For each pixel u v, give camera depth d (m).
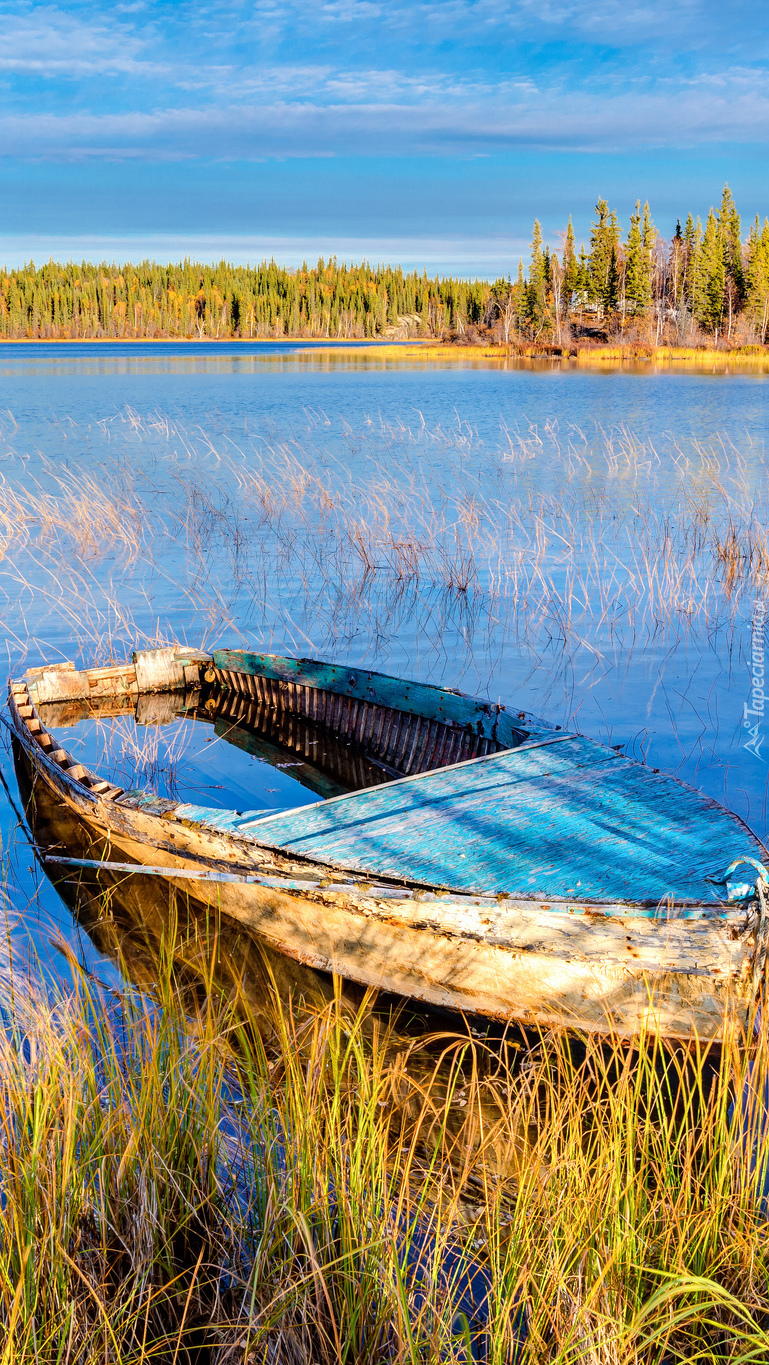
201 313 158.38
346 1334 2.63
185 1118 3.13
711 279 72.75
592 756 5.64
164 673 9.20
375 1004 4.48
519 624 10.65
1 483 17.88
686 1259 2.81
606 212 78.69
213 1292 2.82
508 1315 2.60
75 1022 3.56
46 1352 2.57
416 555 13.10
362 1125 3.00
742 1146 3.05
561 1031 3.98
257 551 13.98
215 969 4.71
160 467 20.64
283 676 8.57
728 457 21.12
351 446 23.53
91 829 6.03
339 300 155.25
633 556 13.16
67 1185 2.89
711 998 3.63
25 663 9.48
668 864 4.16
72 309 156.50
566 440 24.72
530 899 3.84
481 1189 3.26
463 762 5.64
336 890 4.28
